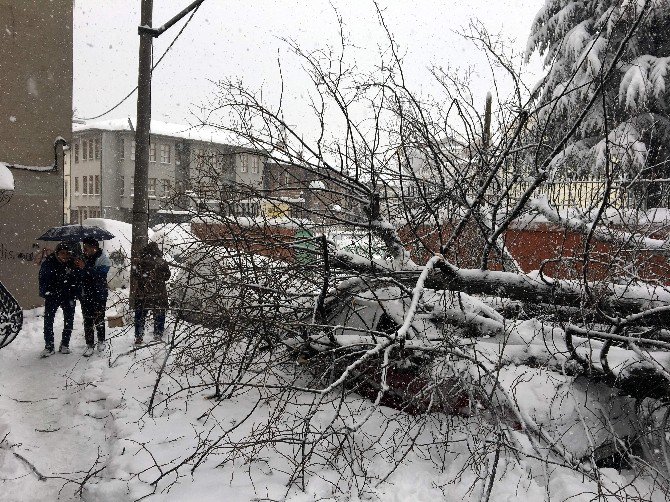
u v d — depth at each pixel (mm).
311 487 3912
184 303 6020
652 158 9523
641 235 5809
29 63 10812
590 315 5062
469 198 5770
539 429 4184
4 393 6211
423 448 4434
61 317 10148
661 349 4812
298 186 6184
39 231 11094
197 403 5492
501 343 5242
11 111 10562
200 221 6383
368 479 4016
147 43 9617
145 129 9680
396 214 6562
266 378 5172
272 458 4371
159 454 4379
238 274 6121
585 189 7746
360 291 5492
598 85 4512
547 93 6441
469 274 5355
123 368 6754
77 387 6324
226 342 5516
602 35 10766
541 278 5191
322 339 5488
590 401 4562
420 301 5594
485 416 4457
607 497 3645
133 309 7867
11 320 7535
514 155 5887
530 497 3736
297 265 5773
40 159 11117
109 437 4984
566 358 4891
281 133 5941
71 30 11531
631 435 4465
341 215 6273
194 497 3748
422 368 4820
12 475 4430
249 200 6227
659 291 5059
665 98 13148
